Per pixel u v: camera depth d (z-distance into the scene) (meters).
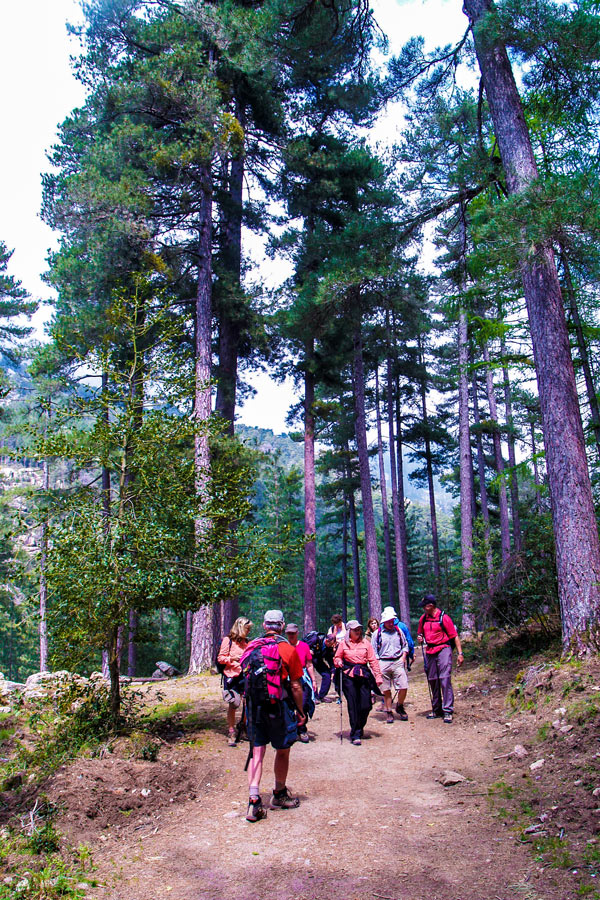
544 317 8.38
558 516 7.78
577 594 7.38
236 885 3.61
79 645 7.02
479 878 3.42
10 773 5.87
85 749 6.28
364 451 19.92
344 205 19.86
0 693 8.38
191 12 15.29
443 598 13.38
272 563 7.83
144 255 15.03
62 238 16.55
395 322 26.80
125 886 3.65
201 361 15.63
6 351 27.72
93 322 14.29
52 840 4.22
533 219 7.10
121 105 15.45
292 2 11.23
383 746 7.25
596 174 6.88
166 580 7.14
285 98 18.84
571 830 3.84
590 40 8.40
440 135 11.81
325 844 4.18
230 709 7.56
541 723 6.26
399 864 3.74
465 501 18.48
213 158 15.95
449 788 5.25
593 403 11.48
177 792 5.48
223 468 8.88
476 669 10.42
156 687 12.75
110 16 15.90
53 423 7.83
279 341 20.67
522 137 9.00
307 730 8.47
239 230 19.69
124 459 7.85
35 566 7.34
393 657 8.91
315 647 10.64
